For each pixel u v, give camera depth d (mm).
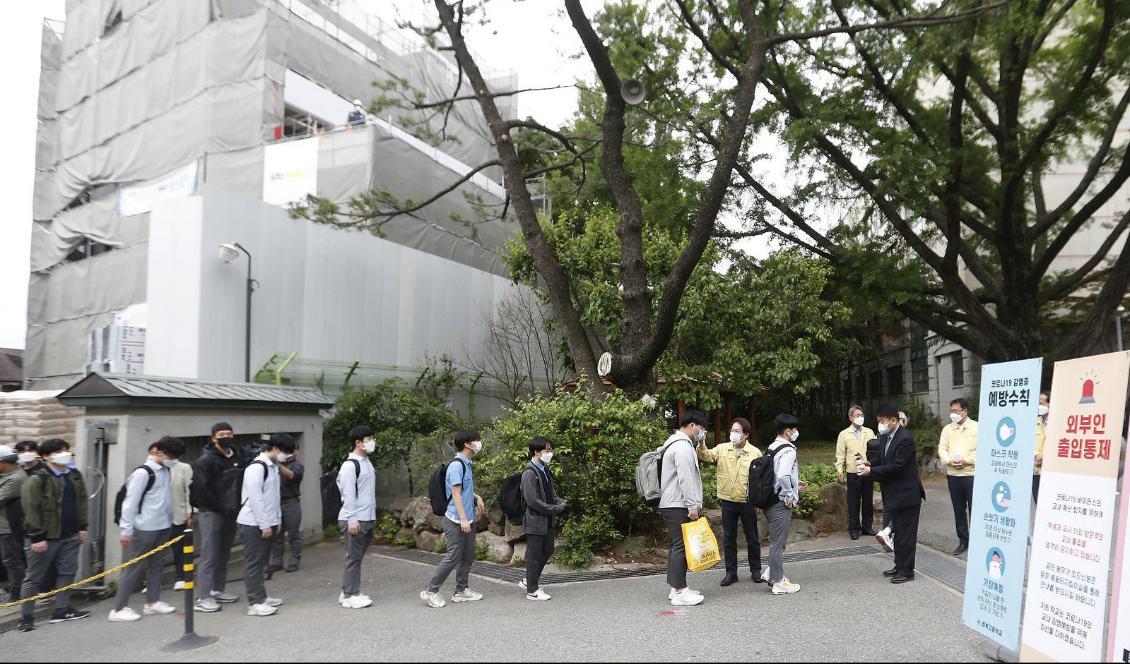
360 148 17172
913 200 14383
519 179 12195
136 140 20578
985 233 15914
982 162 15125
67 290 20109
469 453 7273
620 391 9664
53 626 6668
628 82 11453
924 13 12086
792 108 14742
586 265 15602
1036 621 4773
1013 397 5094
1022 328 16000
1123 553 4586
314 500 11180
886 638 5535
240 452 7574
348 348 14422
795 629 5816
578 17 10641
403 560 9703
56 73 24094
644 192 15812
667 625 6078
